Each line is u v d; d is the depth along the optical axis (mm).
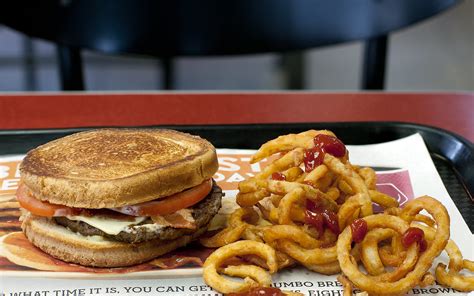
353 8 978
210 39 991
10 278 486
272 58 1967
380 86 999
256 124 674
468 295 479
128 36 981
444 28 1882
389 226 494
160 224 492
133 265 498
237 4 980
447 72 1857
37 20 975
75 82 989
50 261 500
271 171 541
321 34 991
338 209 515
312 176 515
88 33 972
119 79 1954
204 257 509
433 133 656
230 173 609
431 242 490
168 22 980
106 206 484
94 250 491
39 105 781
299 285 491
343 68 1895
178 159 518
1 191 575
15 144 649
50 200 493
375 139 669
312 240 500
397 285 474
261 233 515
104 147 539
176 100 805
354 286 484
